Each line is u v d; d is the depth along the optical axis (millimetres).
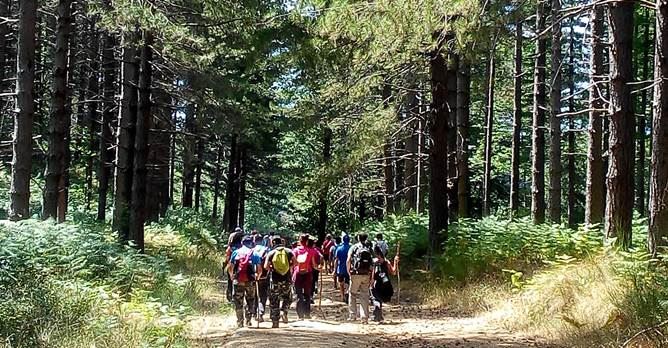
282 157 47250
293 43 16578
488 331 11141
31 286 9109
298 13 14531
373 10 11773
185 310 12312
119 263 13242
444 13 10844
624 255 10141
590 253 12484
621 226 11898
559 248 15297
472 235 17641
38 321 8172
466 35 11242
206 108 23812
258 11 16219
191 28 17031
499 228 17062
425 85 22047
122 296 11703
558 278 11562
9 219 12656
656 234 9930
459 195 22875
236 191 40531
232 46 18000
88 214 24672
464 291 15250
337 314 14883
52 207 14148
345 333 11453
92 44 26219
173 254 21719
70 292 9719
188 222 30984
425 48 13594
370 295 13555
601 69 17609
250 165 44438
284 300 12453
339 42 15672
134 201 18047
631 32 12195
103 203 23922
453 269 16781
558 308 10844
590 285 10664
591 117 15945
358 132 21484
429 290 16703
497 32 11664
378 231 23516
